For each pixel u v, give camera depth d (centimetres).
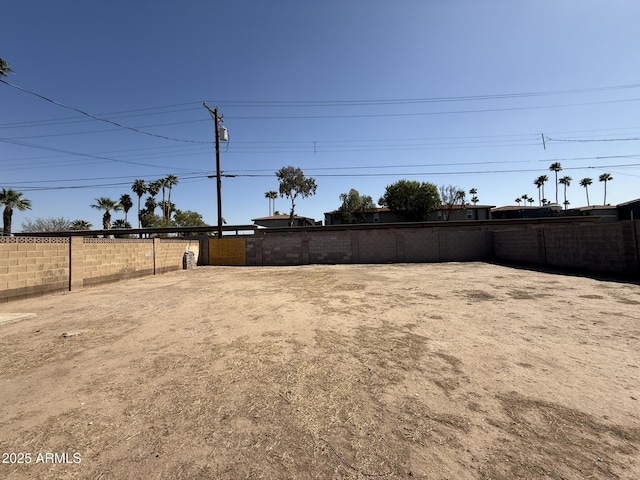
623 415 262
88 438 242
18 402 300
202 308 720
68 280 1022
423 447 226
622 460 209
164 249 1641
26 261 880
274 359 401
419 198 3997
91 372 368
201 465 211
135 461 215
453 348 428
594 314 589
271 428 253
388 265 1798
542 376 338
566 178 7019
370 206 4453
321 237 2052
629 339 449
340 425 255
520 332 492
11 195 2998
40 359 412
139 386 330
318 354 416
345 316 618
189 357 413
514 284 962
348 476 199
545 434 239
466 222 2720
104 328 560
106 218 4506
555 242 1392
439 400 292
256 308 707
